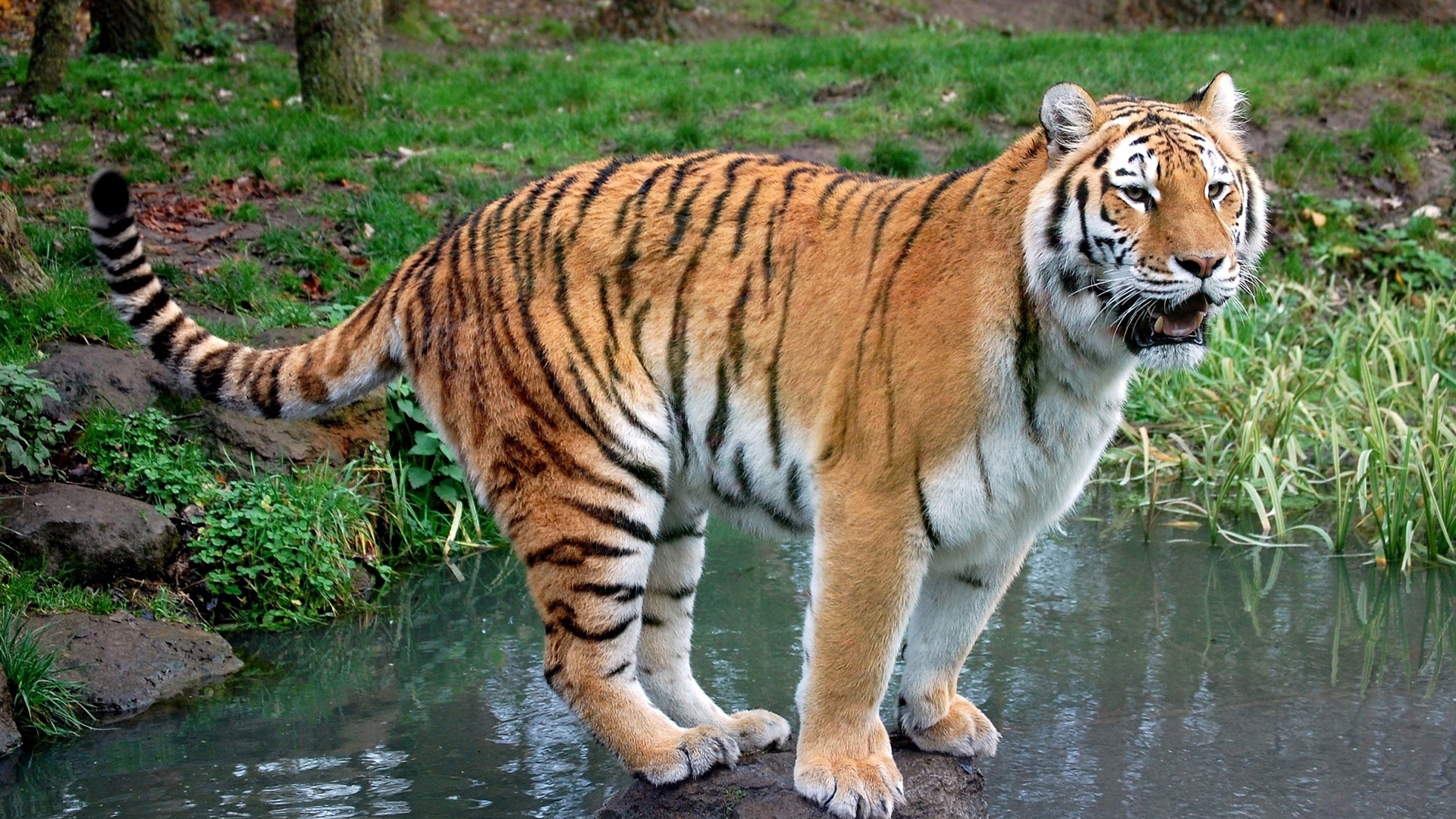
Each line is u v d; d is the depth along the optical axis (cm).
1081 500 745
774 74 1412
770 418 376
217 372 421
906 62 1402
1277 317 922
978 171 365
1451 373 841
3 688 468
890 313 355
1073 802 408
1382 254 1030
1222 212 336
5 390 601
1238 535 677
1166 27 2106
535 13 2098
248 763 447
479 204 992
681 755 390
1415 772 425
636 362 385
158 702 504
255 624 584
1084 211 332
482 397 395
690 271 383
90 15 1717
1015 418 347
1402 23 1898
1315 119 1234
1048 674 509
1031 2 2245
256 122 1224
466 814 409
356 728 477
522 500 392
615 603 389
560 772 439
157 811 412
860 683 363
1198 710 476
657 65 1536
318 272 864
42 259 813
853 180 387
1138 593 600
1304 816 398
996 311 344
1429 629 554
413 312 410
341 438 677
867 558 353
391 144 1164
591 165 413
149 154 1111
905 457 348
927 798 386
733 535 703
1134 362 350
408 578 652
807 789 367
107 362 644
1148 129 334
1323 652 529
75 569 555
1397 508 641
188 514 601
